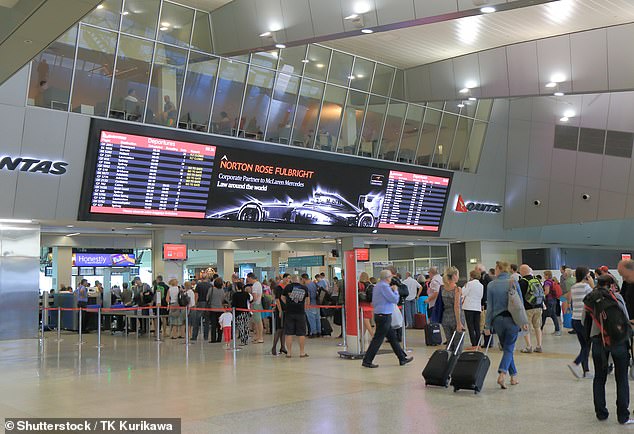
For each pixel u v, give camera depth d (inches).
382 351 527.8
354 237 1005.2
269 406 306.7
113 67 699.4
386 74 918.4
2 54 350.6
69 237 1013.2
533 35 670.5
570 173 1037.8
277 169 839.7
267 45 608.4
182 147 751.7
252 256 1406.3
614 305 256.7
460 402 305.4
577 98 1007.6
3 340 699.4
